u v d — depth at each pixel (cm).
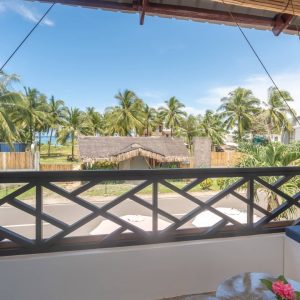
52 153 3108
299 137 1997
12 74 1414
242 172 195
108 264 170
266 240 197
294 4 194
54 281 164
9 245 162
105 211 175
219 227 193
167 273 180
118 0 206
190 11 217
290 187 481
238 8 222
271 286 118
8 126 1385
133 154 1396
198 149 1567
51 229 464
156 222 182
